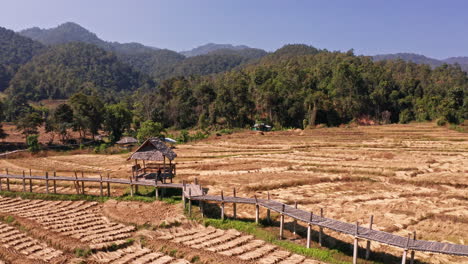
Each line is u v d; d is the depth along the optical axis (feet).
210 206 87.20
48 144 246.27
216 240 65.87
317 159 144.25
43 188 109.29
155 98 416.05
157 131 218.18
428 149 160.45
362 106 337.52
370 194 96.32
